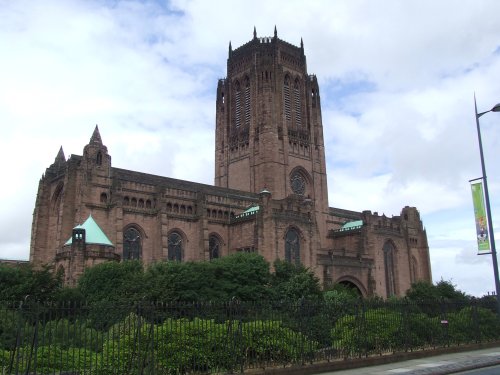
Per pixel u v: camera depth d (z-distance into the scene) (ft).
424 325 167.12
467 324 182.80
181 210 383.45
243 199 431.43
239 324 118.62
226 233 403.75
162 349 109.19
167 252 358.02
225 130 536.83
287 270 331.77
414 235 516.73
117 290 252.42
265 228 369.09
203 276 269.44
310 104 538.47
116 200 340.80
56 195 365.20
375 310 158.51
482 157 158.30
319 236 497.87
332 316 147.23
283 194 484.33
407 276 484.74
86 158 344.90
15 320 115.44
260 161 487.20
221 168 534.37
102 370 104.22
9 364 102.63
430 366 134.00
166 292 244.83
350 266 425.28
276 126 495.41
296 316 136.36
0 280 228.84
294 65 536.42
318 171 525.34
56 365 106.52
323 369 128.26
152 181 390.01
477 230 156.56
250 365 122.93
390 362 146.41
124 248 349.61
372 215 469.98
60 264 307.17
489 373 121.08
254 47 524.93
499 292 149.69
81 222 332.19
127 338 109.19
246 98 523.70
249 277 289.94
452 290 399.03
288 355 128.57
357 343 144.66
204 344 114.93
